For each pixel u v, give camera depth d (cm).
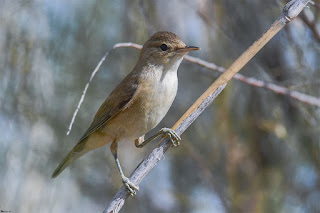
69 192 1271
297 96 977
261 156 1230
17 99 1196
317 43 1023
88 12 1268
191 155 1259
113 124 941
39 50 1215
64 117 1249
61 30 1245
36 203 1192
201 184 1310
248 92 1216
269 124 1192
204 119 1239
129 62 1283
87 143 980
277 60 1197
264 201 1193
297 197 1182
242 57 776
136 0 1231
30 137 1207
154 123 940
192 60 928
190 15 1223
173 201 1326
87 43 1265
